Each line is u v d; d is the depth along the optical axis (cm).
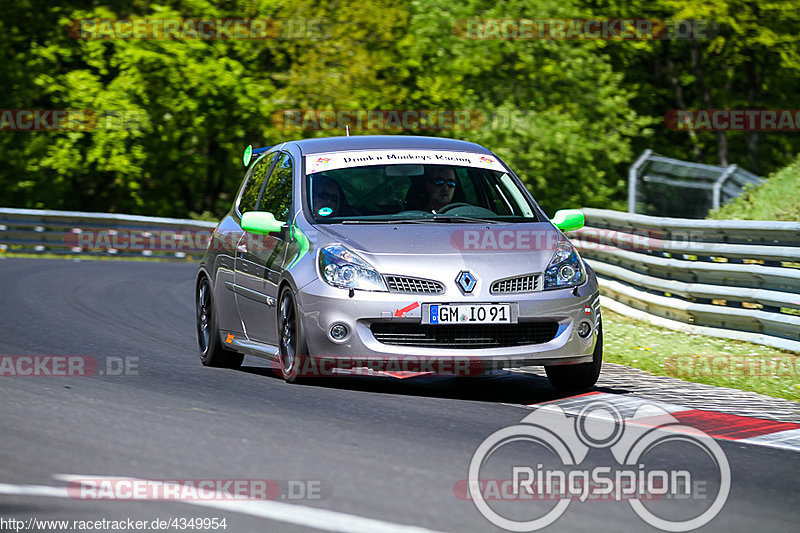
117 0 10619
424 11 10294
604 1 10850
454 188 2483
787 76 11819
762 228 3130
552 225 2416
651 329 3506
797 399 2342
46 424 1795
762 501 1455
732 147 12394
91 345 2975
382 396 2197
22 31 10912
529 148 9612
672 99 12638
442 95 9925
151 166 10638
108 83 10625
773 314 3016
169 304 4269
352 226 2320
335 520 1279
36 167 10162
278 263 2352
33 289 4672
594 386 2408
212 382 2347
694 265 3400
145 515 1291
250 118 10144
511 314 2175
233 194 11700
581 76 10150
